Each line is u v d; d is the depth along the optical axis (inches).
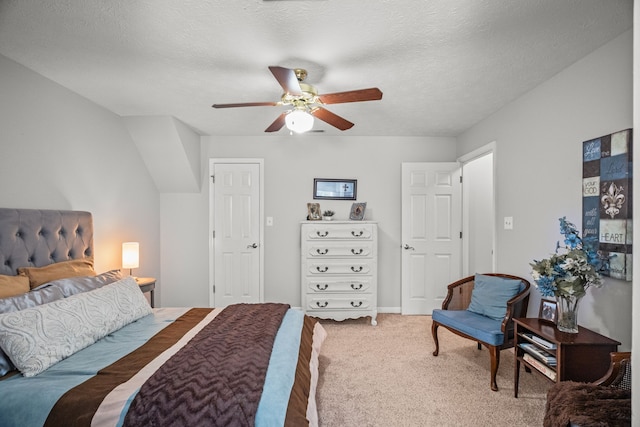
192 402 50.3
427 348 126.6
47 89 100.9
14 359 59.0
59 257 97.8
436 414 83.7
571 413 55.3
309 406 63.0
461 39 78.9
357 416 82.7
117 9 67.7
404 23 72.4
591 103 85.2
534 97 108.4
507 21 71.7
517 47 82.8
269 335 76.5
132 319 87.0
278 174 174.1
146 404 50.1
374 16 69.9
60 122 106.1
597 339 75.5
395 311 174.4
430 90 110.8
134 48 83.4
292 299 174.2
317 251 158.1
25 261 86.7
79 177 114.5
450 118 142.9
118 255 136.6
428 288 169.3
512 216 120.6
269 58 88.1
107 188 130.0
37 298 72.6
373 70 95.3
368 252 158.6
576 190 90.4
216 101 121.6
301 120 91.3
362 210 170.7
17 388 54.4
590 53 85.4
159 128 143.3
